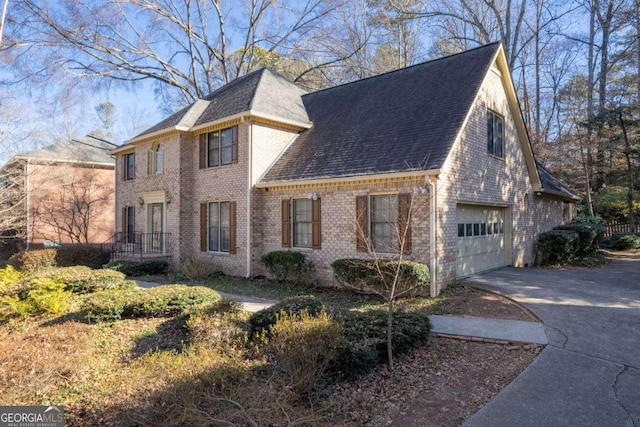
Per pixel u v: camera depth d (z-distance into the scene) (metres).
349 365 5.01
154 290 8.60
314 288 11.81
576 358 5.58
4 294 9.18
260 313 6.63
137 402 4.03
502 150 13.91
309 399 4.38
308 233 12.84
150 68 27.48
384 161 10.94
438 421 4.12
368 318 6.21
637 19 22.92
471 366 5.53
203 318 6.66
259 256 13.97
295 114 15.29
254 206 13.85
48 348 5.71
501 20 27.70
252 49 29.31
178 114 17.08
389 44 30.62
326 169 12.15
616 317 7.45
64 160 24.12
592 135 22.20
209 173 15.31
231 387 4.19
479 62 12.61
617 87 25.22
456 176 10.81
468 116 11.05
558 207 19.02
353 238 11.38
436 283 9.86
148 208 17.58
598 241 17.86
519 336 6.50
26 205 20.89
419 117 11.90
